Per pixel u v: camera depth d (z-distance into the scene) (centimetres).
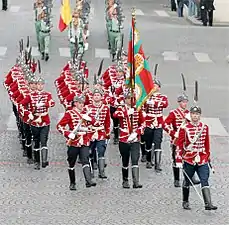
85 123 3194
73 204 3039
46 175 3419
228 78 5841
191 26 8256
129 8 9394
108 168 3544
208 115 4675
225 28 8225
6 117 4419
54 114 4519
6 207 2984
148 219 2883
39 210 2959
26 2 9419
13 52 6412
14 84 3803
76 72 3816
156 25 8200
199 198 3131
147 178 3397
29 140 3550
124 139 3203
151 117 3450
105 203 3059
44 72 5638
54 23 7875
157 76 5738
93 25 7956
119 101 3800
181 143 2956
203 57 6612
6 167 3519
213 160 3738
